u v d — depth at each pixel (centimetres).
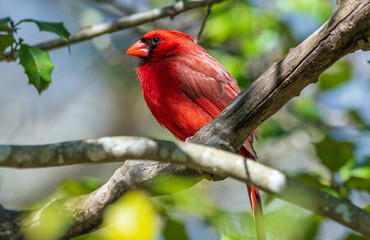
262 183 591
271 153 1515
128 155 587
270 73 735
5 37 859
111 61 1577
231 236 716
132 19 1097
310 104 1387
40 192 1795
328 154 842
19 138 1777
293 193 586
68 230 787
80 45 1920
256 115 753
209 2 1097
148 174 770
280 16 1469
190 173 769
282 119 1416
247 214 754
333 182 843
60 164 580
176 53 1060
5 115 1789
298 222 744
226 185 1590
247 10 1429
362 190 830
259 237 746
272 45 1399
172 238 722
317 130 1379
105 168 1880
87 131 1992
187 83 1018
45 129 1897
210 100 1024
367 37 677
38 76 829
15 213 778
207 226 788
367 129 1112
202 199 771
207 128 773
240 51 1438
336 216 585
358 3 671
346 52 695
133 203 506
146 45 1091
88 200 780
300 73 713
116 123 1980
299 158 1533
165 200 752
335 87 1378
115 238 495
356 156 1002
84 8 1831
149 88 1039
